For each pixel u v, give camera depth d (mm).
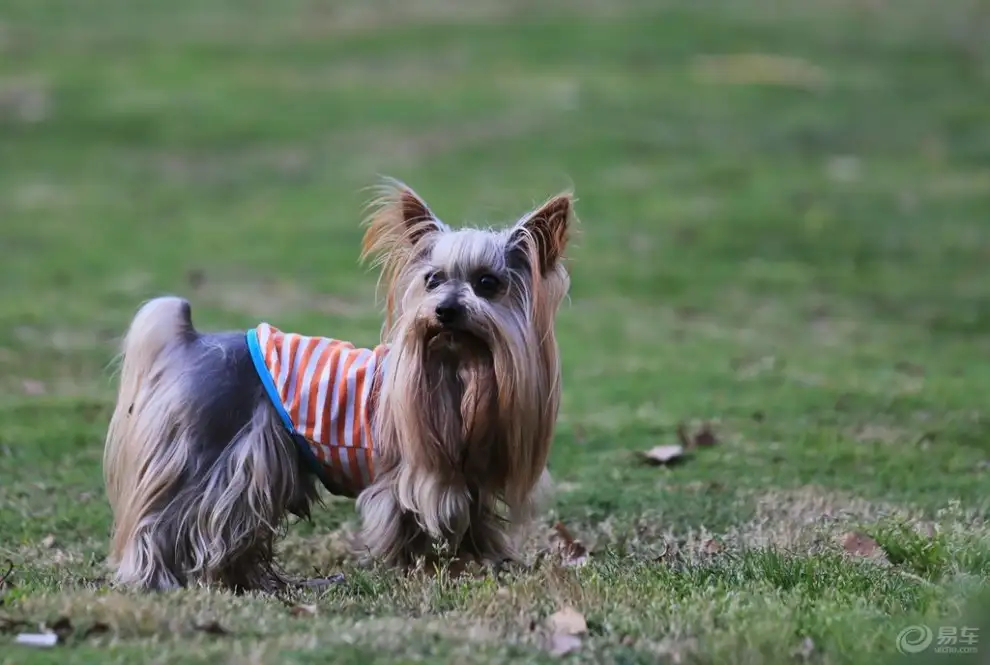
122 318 15781
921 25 38688
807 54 35156
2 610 6195
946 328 15961
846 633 6137
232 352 7547
